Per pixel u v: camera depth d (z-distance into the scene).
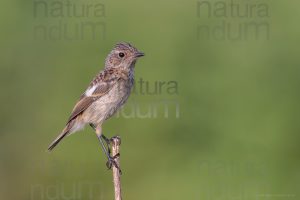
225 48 17.52
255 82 17.31
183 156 17.31
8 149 18.20
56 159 17.77
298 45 17.39
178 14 17.70
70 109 17.78
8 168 18.17
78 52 17.89
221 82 17.38
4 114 18.19
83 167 17.64
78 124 14.43
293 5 17.52
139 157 17.47
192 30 17.62
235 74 17.34
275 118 17.12
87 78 17.78
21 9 18.19
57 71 18.00
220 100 17.30
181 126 17.41
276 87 17.27
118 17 17.86
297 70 17.33
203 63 17.50
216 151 17.12
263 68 17.36
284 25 17.50
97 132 14.42
